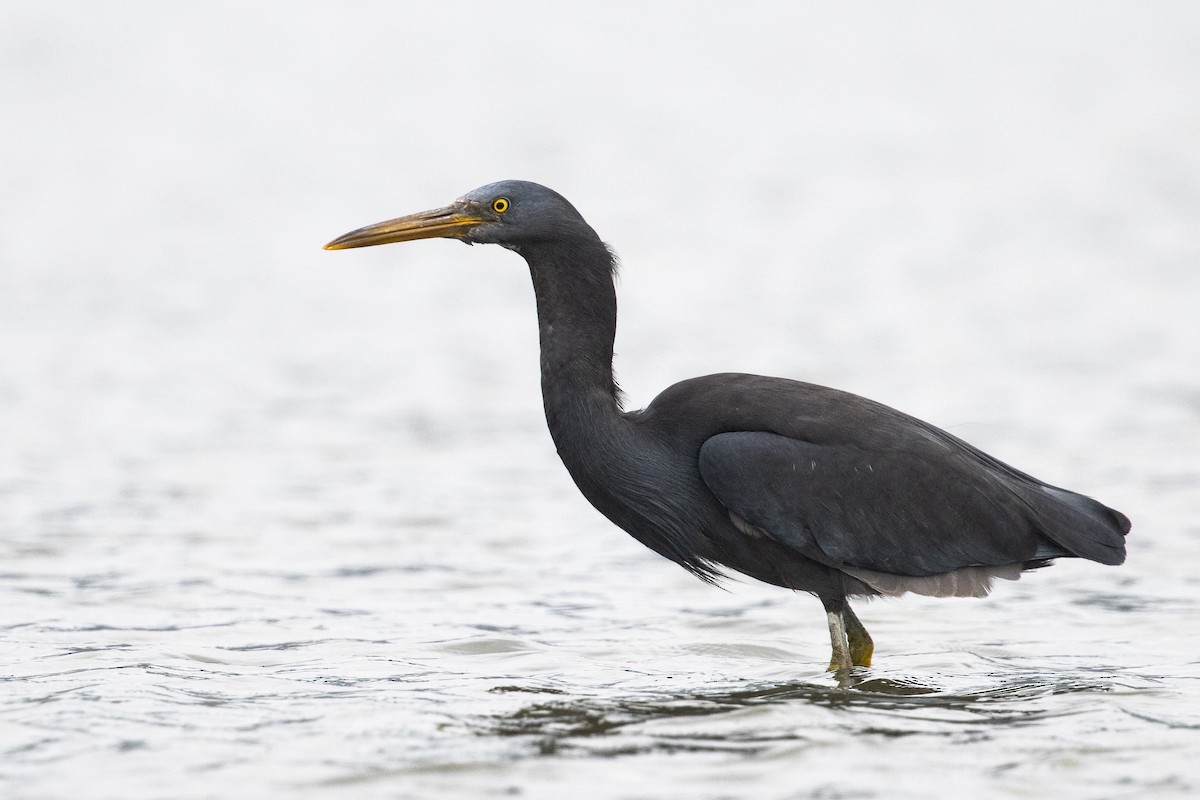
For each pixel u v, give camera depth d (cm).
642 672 876
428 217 912
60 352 2266
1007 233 3625
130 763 674
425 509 1404
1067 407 1848
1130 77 7406
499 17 9338
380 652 924
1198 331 2411
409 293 2933
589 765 670
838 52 8300
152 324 2541
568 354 901
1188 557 1191
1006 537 862
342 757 684
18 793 634
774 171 4772
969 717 759
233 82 7050
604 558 1232
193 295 2858
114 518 1346
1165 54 8269
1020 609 1056
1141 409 1834
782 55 8156
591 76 7356
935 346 2305
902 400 1895
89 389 2000
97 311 2653
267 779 651
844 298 2802
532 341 2425
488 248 3519
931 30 9156
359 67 7619
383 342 2406
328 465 1595
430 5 9700
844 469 857
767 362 2167
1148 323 2492
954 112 6297
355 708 778
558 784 642
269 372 2147
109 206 4059
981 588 872
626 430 895
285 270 3181
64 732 726
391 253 3425
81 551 1220
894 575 868
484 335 2481
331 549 1246
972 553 862
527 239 900
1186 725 741
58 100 6350
